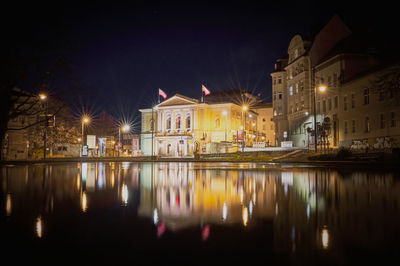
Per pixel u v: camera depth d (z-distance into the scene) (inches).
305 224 209.0
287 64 2588.6
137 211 259.4
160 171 896.9
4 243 169.3
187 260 143.2
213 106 3518.7
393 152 1045.8
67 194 374.9
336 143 1861.5
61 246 164.2
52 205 291.9
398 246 159.6
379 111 1481.3
